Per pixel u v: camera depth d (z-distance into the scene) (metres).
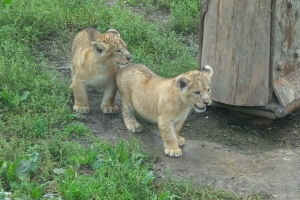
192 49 13.55
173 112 9.39
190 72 9.30
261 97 10.26
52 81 11.12
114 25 13.71
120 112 11.05
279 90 10.29
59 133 9.70
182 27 14.33
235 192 8.64
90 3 14.71
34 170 8.56
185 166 9.31
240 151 10.11
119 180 8.25
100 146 9.39
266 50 10.02
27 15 13.41
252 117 11.03
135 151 9.13
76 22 14.11
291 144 10.52
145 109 9.89
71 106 11.05
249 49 10.04
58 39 13.46
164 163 9.34
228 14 10.05
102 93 11.83
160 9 15.38
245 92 10.29
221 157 9.77
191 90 9.10
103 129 10.33
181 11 14.67
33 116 10.11
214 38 10.40
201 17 10.68
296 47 10.54
